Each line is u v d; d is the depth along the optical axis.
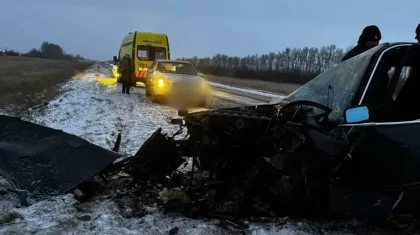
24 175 4.15
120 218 3.83
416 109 3.81
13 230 3.50
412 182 3.34
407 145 3.31
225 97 19.69
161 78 14.20
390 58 3.83
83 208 4.02
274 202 3.87
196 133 4.42
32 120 9.34
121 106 13.25
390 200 3.40
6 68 35.31
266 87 34.94
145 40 22.64
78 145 4.34
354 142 3.38
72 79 30.14
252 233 3.57
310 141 3.42
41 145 4.38
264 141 4.05
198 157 4.78
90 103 13.77
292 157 3.53
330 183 3.52
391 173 3.38
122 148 6.72
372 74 3.75
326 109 3.75
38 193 4.01
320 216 3.87
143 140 7.47
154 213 3.97
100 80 29.75
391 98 3.69
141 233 3.54
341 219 3.85
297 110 3.81
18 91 15.03
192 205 4.04
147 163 4.61
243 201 3.90
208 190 4.14
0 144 4.43
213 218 3.86
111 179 4.75
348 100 3.76
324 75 4.56
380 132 3.34
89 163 4.21
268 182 3.84
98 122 9.52
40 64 52.19
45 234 3.45
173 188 4.54
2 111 10.07
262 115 4.23
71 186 4.03
